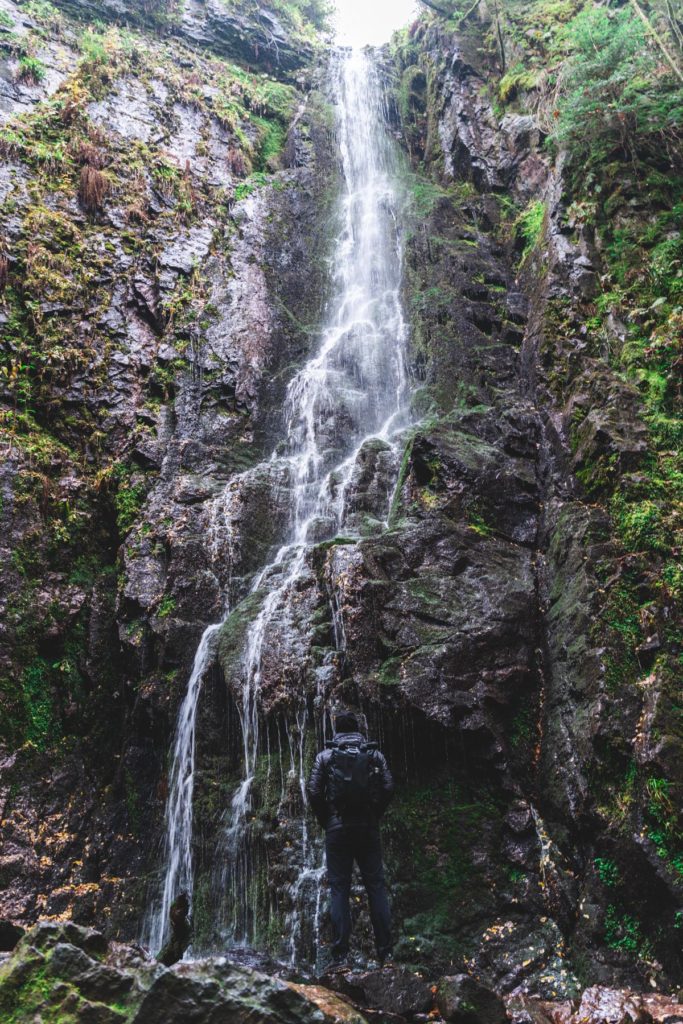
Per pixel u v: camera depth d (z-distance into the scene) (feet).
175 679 29.53
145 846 28.32
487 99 53.78
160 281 42.06
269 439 39.04
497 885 23.00
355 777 18.58
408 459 31.60
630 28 39.19
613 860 21.71
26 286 38.55
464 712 24.89
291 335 43.45
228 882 25.12
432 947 21.83
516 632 26.86
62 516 33.94
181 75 53.98
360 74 61.62
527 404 35.06
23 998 10.53
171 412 37.88
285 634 26.89
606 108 39.86
